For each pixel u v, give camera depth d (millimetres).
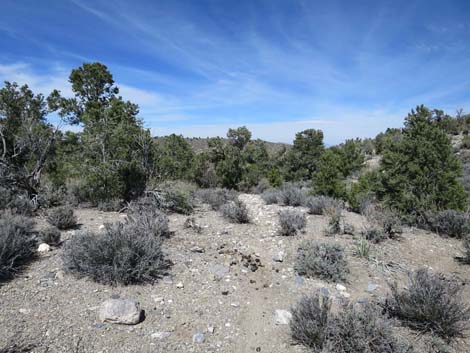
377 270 5609
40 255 5324
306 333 3416
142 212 7812
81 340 3225
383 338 3135
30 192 9352
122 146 10133
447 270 5816
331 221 7730
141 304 4098
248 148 31516
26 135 9906
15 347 2990
